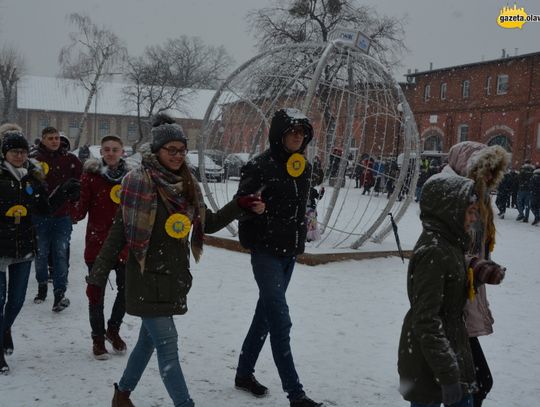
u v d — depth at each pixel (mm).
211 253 9812
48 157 6848
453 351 2920
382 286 7984
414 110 46969
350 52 9625
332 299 7152
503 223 18031
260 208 3893
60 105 68750
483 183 3559
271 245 4086
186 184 3703
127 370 3816
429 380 2984
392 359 5160
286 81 10641
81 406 3990
